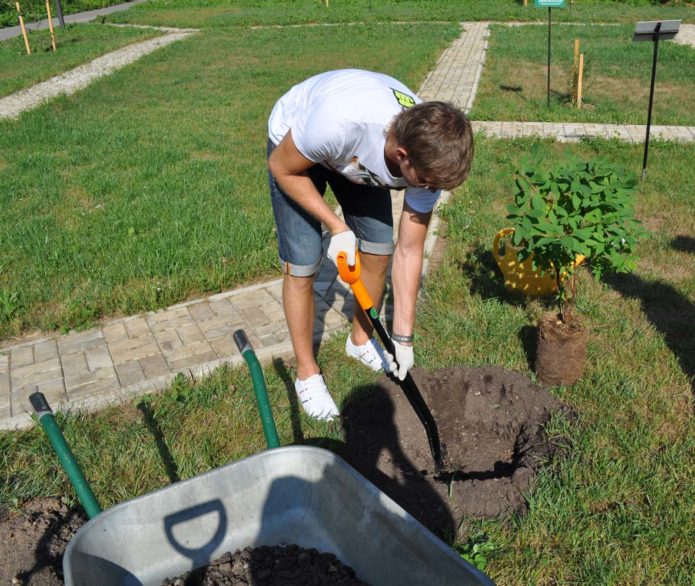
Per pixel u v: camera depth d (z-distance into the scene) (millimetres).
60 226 6234
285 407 3574
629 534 2693
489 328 4195
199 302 4844
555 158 8078
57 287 5055
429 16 24812
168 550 2061
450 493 2912
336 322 4465
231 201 6754
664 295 4668
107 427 3494
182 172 7863
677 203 6500
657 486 2893
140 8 32219
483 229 5840
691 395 3572
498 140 8953
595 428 3277
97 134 9859
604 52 16766
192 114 11250
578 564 2598
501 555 2639
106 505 3008
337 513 2117
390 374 3248
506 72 14641
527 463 3086
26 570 2721
